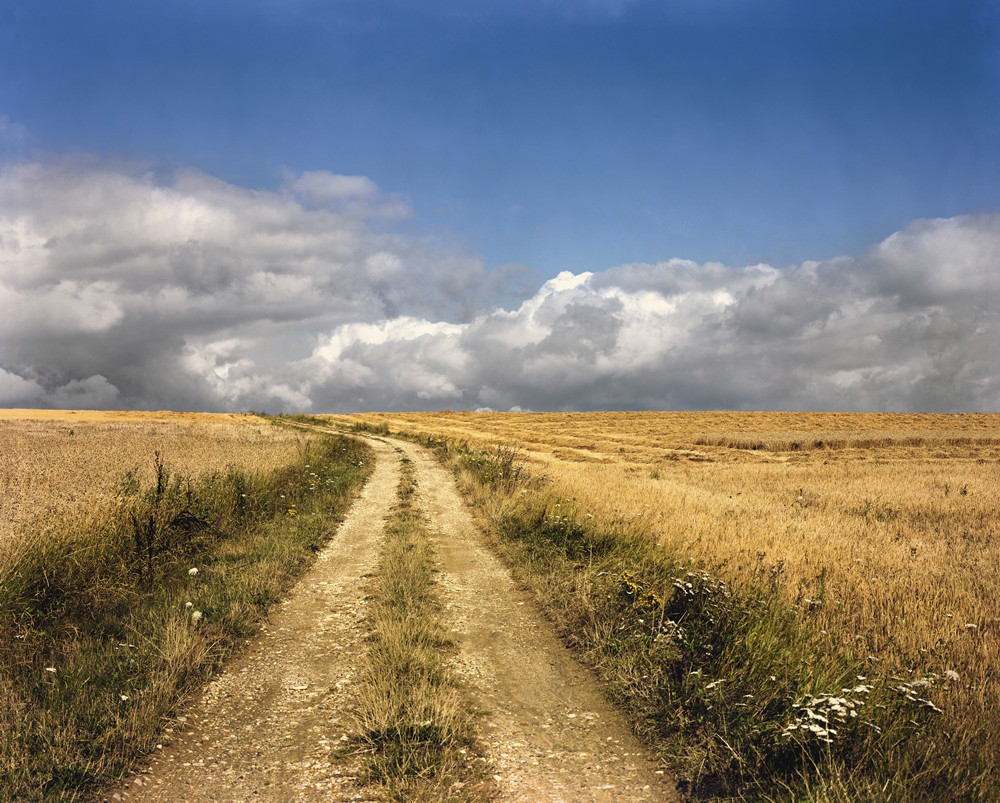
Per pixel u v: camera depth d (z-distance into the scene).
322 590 9.59
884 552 11.12
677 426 74.50
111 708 5.19
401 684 5.91
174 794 4.31
